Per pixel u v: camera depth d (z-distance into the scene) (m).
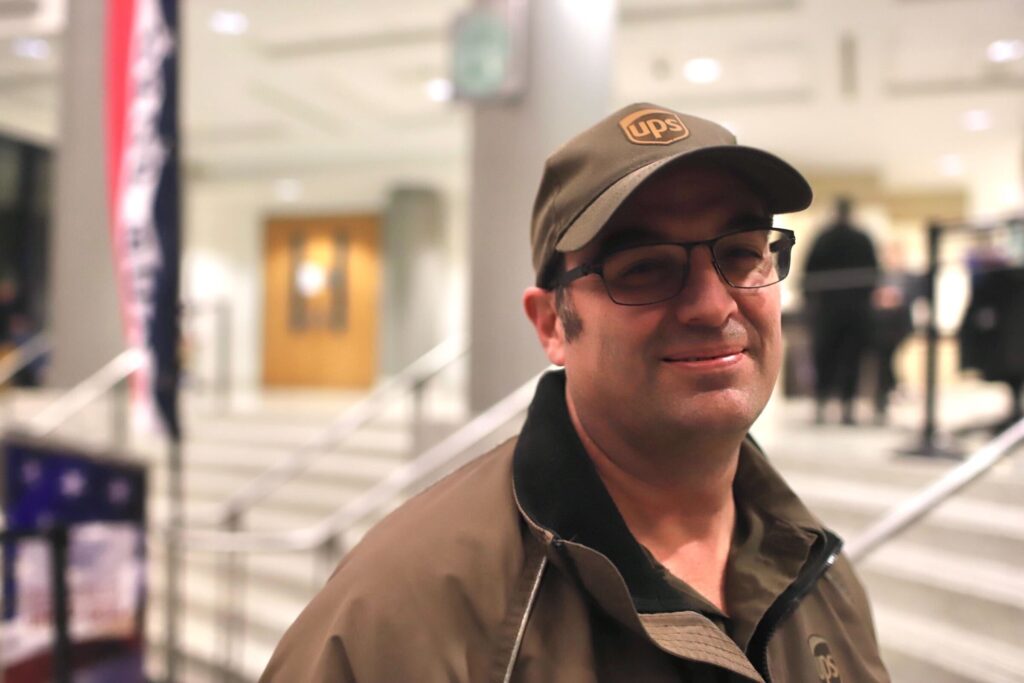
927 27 5.29
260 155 9.37
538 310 0.96
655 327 0.79
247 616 3.51
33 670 2.28
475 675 0.72
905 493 3.19
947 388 7.80
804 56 5.80
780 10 5.06
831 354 4.71
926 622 2.53
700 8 5.07
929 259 3.55
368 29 5.73
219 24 5.66
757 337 0.84
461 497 0.83
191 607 3.86
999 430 3.62
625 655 0.77
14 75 7.06
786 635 0.90
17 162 8.68
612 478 0.89
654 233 0.81
